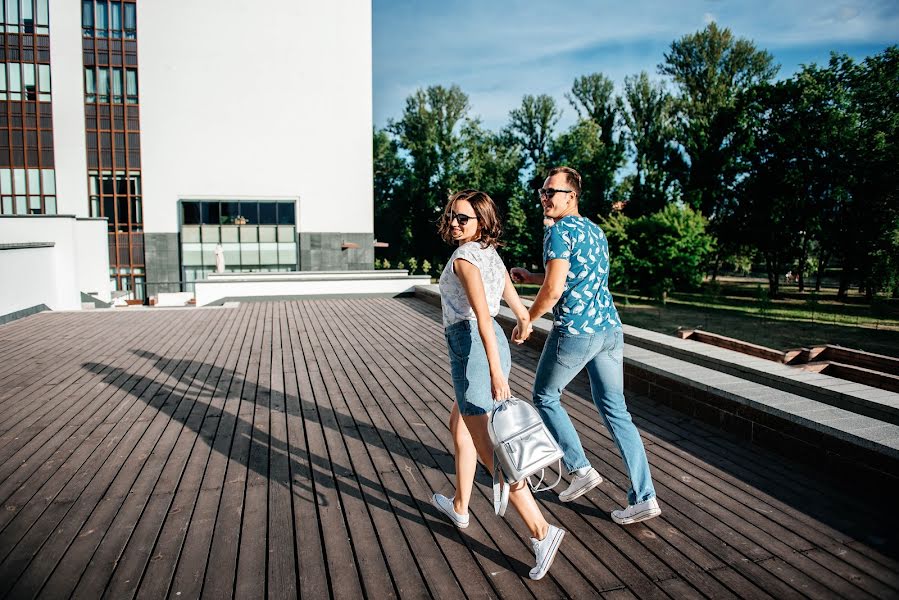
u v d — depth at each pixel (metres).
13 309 10.20
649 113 39.41
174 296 25.75
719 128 35.03
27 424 4.23
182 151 26.75
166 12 26.30
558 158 43.19
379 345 7.66
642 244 28.08
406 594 2.16
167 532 2.63
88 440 3.88
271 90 27.30
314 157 27.84
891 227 28.81
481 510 2.87
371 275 17.69
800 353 5.14
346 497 3.01
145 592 2.17
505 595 2.15
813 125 30.98
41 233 12.48
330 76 27.75
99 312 11.23
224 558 2.41
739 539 2.53
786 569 2.29
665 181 38.81
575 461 2.83
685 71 37.97
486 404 2.37
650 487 2.62
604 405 2.67
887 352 17.47
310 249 28.09
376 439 3.92
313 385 5.45
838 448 3.11
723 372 4.47
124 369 6.12
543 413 2.83
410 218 48.62
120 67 26.55
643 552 2.44
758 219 32.72
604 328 2.60
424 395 5.07
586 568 2.33
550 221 2.71
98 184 26.86
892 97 30.09
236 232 27.34
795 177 31.38
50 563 2.36
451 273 2.40
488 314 2.25
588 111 43.31
